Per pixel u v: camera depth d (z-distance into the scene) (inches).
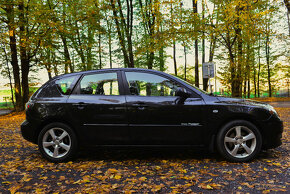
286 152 181.0
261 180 122.0
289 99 1053.2
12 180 131.5
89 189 114.1
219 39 495.2
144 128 155.1
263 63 1190.9
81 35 702.5
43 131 162.4
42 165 154.6
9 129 361.7
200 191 109.7
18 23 553.0
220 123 153.3
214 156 171.3
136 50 532.4
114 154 183.9
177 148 156.3
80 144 161.5
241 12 428.1
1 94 1046.4
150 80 162.7
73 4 586.2
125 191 110.4
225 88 594.2
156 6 480.1
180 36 477.1
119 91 161.9
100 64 967.0
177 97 157.0
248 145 157.3
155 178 128.6
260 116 153.3
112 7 648.4
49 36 570.6
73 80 168.7
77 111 159.6
